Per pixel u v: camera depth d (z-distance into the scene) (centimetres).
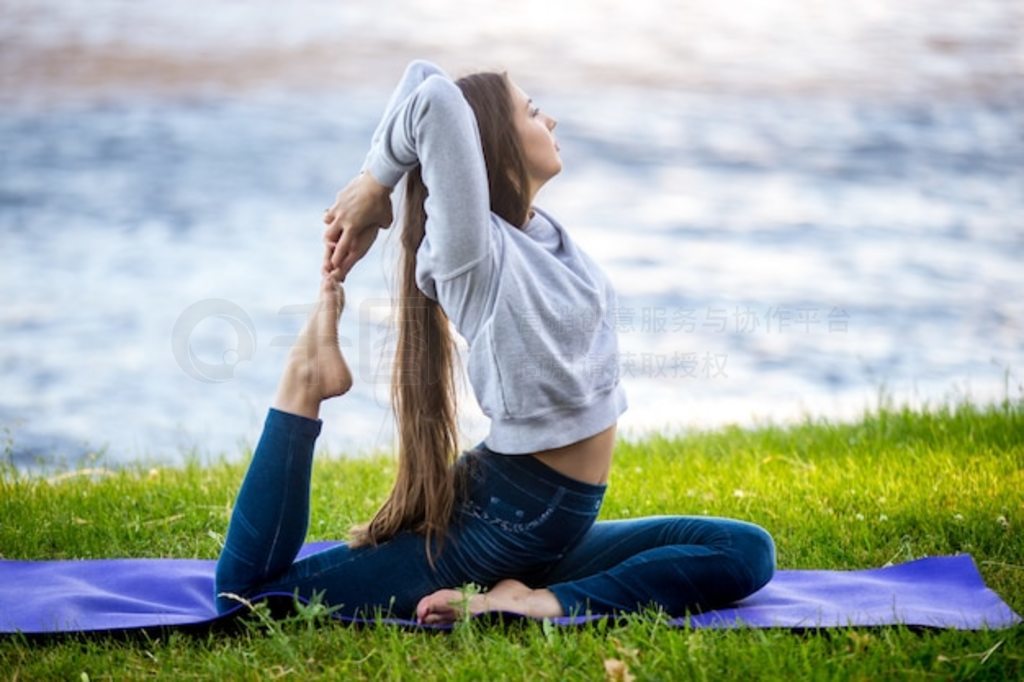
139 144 6512
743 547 834
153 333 3409
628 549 866
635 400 2502
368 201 827
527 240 811
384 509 845
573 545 848
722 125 7419
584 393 803
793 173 5966
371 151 838
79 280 4016
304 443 821
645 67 9544
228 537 832
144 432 2552
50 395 2841
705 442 1538
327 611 801
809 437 1512
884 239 4453
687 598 828
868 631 788
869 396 2530
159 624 809
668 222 4847
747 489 1214
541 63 9531
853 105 8081
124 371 3038
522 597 820
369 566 834
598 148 6694
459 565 829
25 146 6431
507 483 818
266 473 819
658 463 1391
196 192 5431
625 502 1182
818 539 1052
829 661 736
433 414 834
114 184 5569
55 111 7431
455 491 837
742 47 10419
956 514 1071
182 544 1069
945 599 862
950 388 2559
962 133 7006
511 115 830
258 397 2828
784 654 748
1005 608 828
